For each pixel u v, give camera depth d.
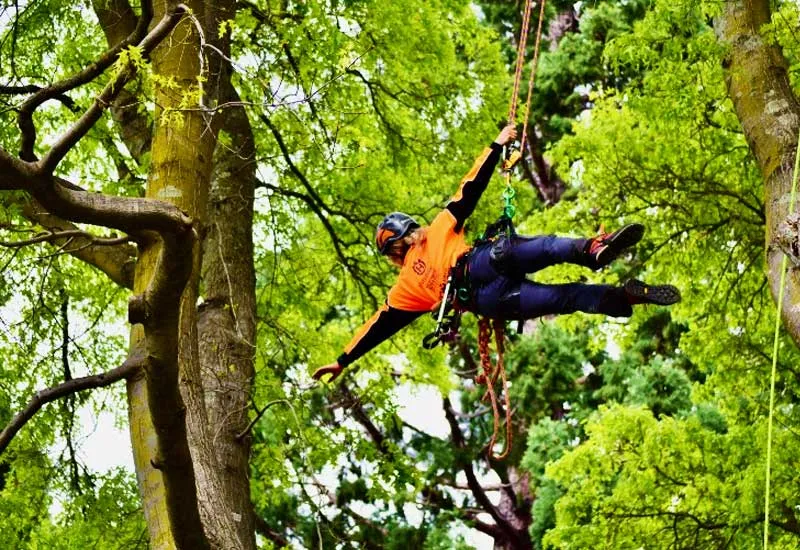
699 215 14.46
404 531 22.97
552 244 7.21
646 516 14.39
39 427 12.60
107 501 12.51
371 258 15.74
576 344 24.14
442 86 15.48
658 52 12.57
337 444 13.65
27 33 11.61
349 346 8.02
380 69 15.07
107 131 13.12
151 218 6.17
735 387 14.77
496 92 16.14
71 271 13.53
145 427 9.10
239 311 11.62
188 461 7.10
